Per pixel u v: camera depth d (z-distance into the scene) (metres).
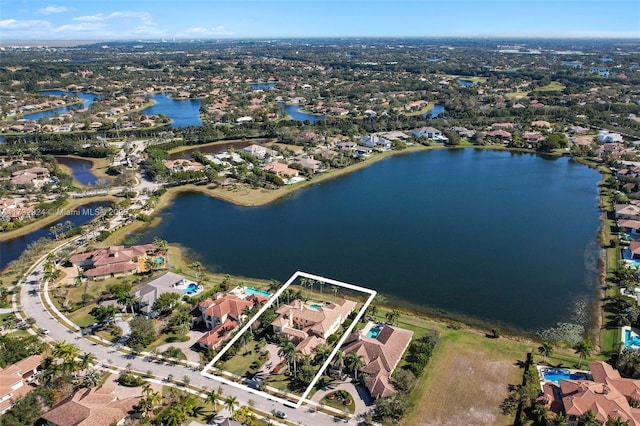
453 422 91.44
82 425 86.00
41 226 194.50
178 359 111.00
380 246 172.50
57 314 130.00
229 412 93.81
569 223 190.62
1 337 113.75
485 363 108.25
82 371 106.00
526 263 157.62
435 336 113.38
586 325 123.25
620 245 167.75
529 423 90.44
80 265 157.88
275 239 180.38
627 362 103.00
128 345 115.31
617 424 83.06
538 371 104.31
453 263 158.50
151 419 92.81
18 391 98.75
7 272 155.12
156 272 153.62
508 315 128.62
